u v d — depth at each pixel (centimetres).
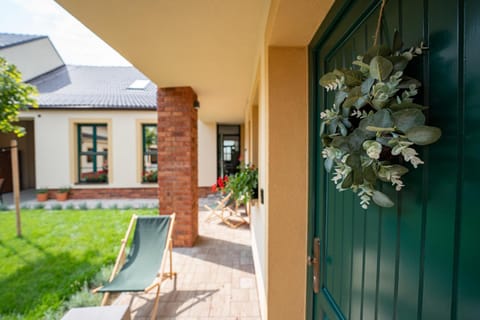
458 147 44
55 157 762
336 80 70
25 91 375
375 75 54
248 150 442
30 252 332
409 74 56
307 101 142
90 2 154
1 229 434
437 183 49
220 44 214
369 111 59
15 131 386
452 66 45
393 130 49
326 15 110
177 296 237
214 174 769
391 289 66
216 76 303
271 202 145
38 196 732
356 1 86
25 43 848
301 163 144
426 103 52
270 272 147
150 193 787
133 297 233
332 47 110
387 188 67
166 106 357
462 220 44
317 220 132
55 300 223
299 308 148
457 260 45
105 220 496
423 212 53
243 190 313
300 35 129
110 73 1045
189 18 173
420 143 46
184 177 360
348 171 61
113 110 770
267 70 143
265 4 151
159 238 273
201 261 312
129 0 152
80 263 298
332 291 112
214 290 247
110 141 772
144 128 799
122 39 205
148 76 304
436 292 50
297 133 144
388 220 67
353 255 90
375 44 65
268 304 147
